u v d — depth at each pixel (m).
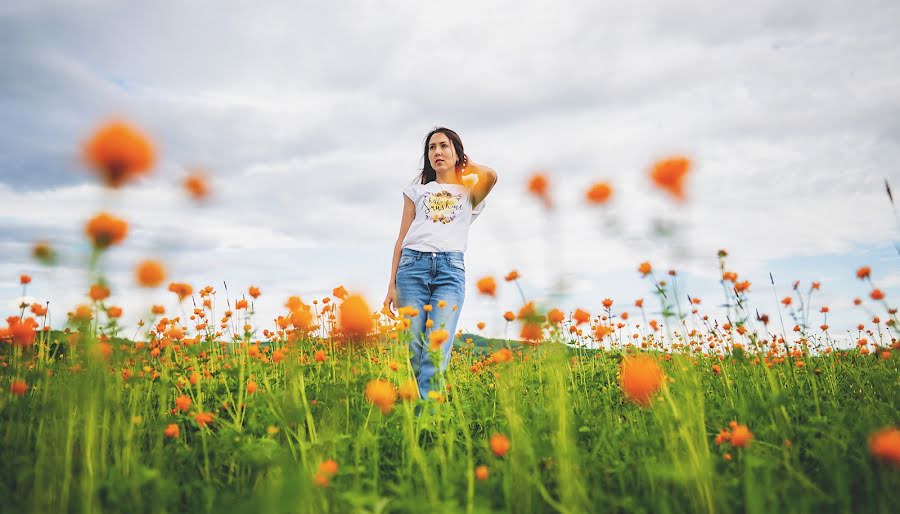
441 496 1.68
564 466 1.58
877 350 4.00
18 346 2.34
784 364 3.67
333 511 1.61
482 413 2.86
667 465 1.73
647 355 2.80
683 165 1.35
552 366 1.75
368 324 1.49
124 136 0.86
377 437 1.97
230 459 2.11
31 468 1.77
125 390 2.39
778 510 1.52
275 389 2.82
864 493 1.73
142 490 1.73
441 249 3.45
